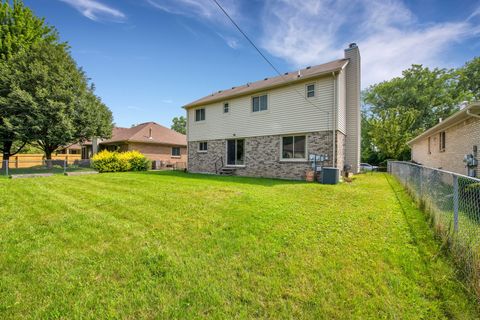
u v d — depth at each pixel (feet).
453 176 10.06
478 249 7.36
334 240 10.59
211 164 46.39
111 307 6.28
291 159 35.47
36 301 6.48
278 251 9.48
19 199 18.54
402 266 8.30
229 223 12.75
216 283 7.31
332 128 31.91
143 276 7.72
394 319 5.87
